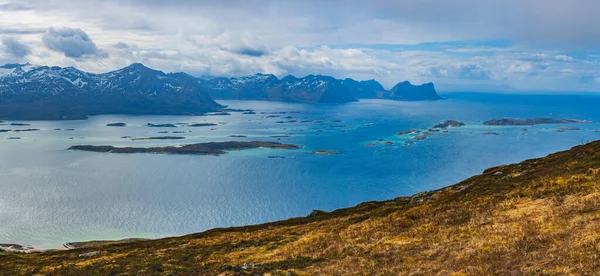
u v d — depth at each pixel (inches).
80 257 2573.8
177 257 2277.3
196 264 2073.1
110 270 2079.2
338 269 1608.0
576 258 1143.6
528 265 1200.2
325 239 2242.9
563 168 2534.5
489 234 1589.6
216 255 2247.8
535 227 1513.3
